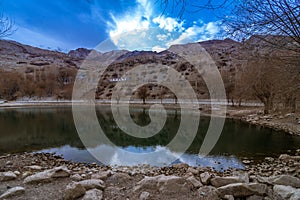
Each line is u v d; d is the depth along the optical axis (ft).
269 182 9.70
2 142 23.99
